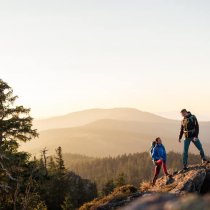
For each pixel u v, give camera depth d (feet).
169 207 8.88
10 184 75.61
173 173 52.16
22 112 81.46
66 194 173.27
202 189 47.91
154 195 10.32
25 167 78.48
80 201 217.77
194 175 48.21
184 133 51.29
